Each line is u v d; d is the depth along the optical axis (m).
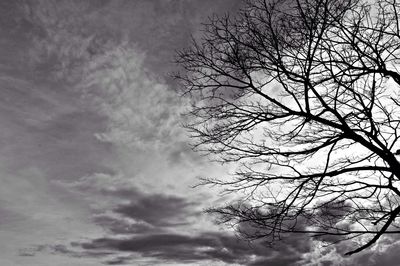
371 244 5.91
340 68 6.16
